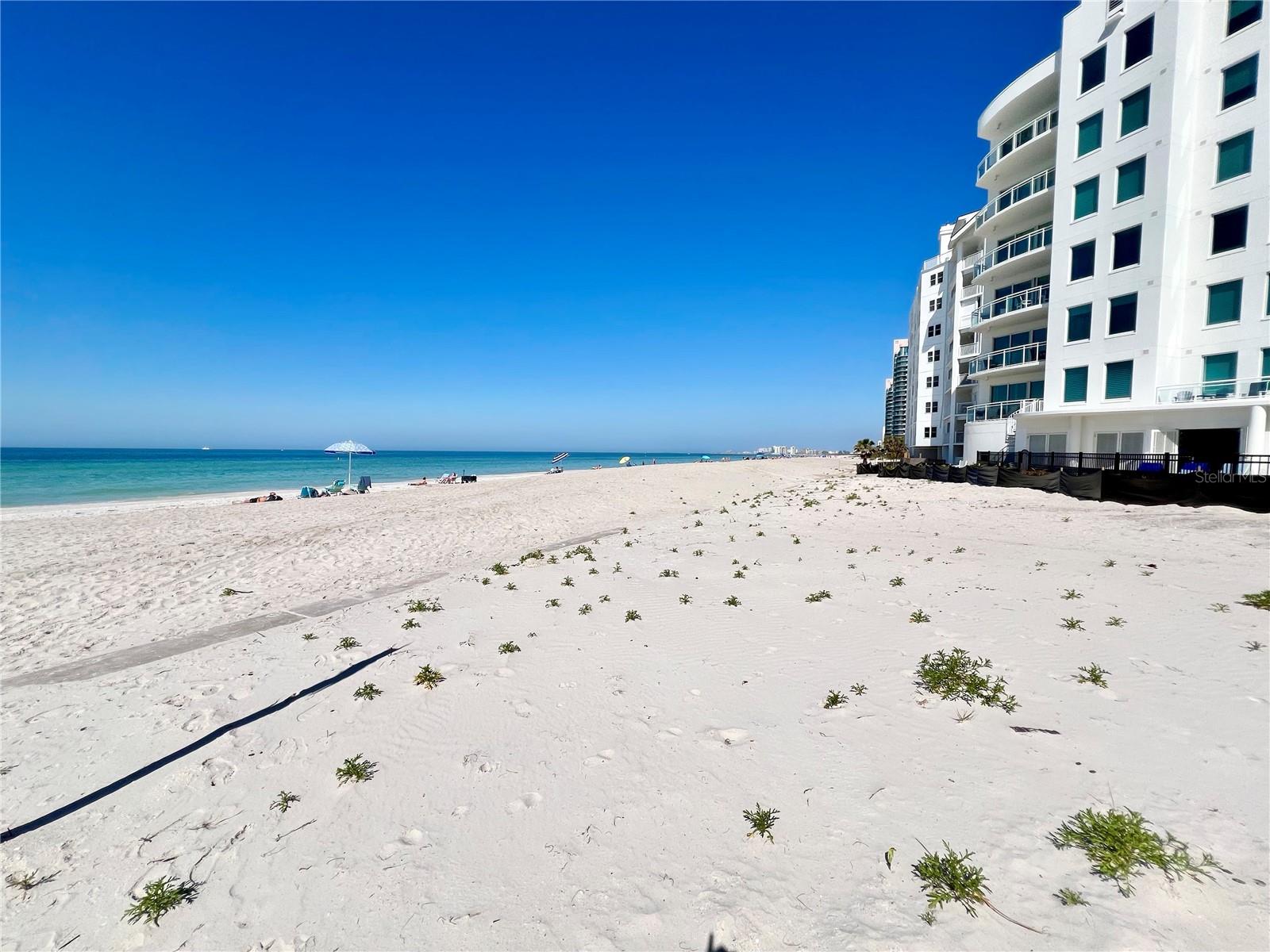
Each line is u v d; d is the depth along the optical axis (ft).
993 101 93.86
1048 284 87.25
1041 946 8.43
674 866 10.58
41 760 15.38
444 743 15.37
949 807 11.72
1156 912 8.84
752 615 25.75
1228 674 17.13
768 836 11.13
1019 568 32.27
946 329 129.08
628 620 25.57
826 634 22.74
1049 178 84.79
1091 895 9.26
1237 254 59.36
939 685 17.13
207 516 73.77
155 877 10.94
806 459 274.36
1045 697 16.22
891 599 27.25
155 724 17.24
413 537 55.31
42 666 23.50
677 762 13.97
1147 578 28.78
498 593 31.30
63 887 10.82
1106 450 69.21
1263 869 9.52
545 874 10.55
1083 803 11.53
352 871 10.87
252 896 10.37
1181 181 63.05
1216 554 33.60
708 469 145.28
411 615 27.73
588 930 9.30
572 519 68.28
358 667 20.92
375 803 12.91
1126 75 66.90
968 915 9.07
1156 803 11.38
